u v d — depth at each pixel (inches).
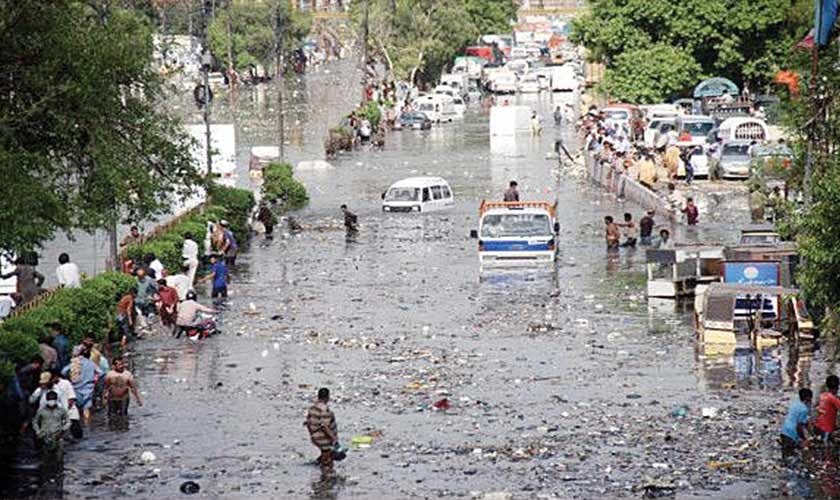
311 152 5930.1
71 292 2341.3
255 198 4202.8
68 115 1818.4
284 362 2298.2
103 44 1861.5
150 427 1913.1
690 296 2834.6
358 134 6437.0
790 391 2058.3
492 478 1653.5
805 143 2448.3
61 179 1913.1
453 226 3956.7
